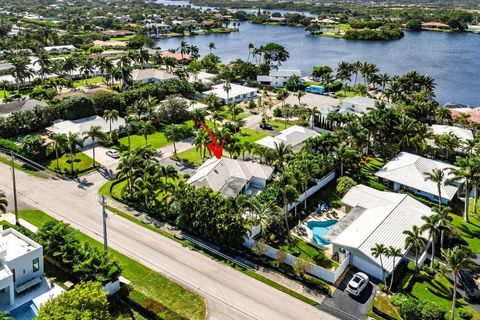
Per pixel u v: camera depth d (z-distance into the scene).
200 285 72.69
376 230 81.81
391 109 124.94
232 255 81.19
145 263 77.75
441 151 126.38
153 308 65.69
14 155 121.56
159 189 97.31
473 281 75.25
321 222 93.62
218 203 84.38
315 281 73.31
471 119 148.12
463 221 95.44
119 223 90.50
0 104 158.88
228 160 113.50
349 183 105.12
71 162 114.56
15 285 69.31
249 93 191.00
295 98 189.12
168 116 154.25
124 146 133.62
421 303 65.50
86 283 61.38
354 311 68.00
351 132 116.06
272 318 66.00
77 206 96.88
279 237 87.88
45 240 75.88
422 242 73.62
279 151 107.31
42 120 143.50
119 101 160.25
